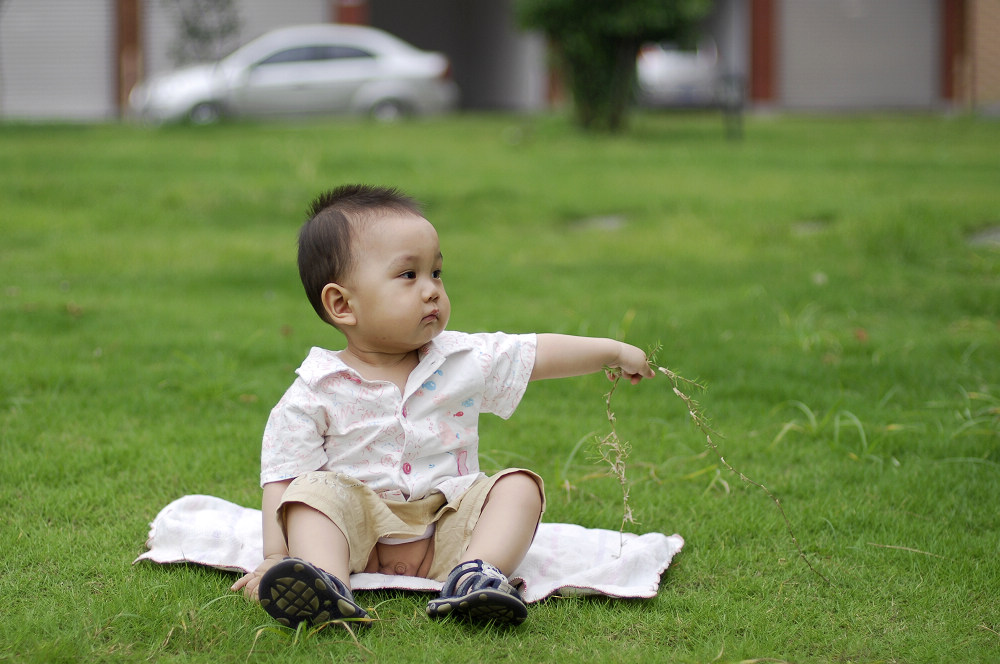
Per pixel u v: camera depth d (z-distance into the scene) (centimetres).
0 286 559
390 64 1781
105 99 1977
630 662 195
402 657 196
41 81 1975
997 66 2062
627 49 1404
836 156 1141
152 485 294
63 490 285
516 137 1338
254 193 848
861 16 2112
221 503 263
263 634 203
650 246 693
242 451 324
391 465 225
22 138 1255
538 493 223
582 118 1442
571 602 223
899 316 512
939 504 283
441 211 819
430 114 1811
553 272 623
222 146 1163
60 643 196
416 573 229
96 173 934
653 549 242
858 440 341
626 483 260
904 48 2127
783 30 2111
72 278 587
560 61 1442
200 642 202
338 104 1753
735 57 2138
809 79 2131
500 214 812
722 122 1698
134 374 405
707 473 311
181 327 486
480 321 489
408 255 224
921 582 234
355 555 218
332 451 227
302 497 212
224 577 233
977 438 336
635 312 513
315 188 878
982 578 236
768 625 214
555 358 238
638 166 1061
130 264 632
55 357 425
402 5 2530
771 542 260
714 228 743
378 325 223
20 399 367
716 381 410
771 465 320
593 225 803
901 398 386
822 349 454
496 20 2428
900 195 847
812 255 653
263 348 446
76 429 341
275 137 1283
